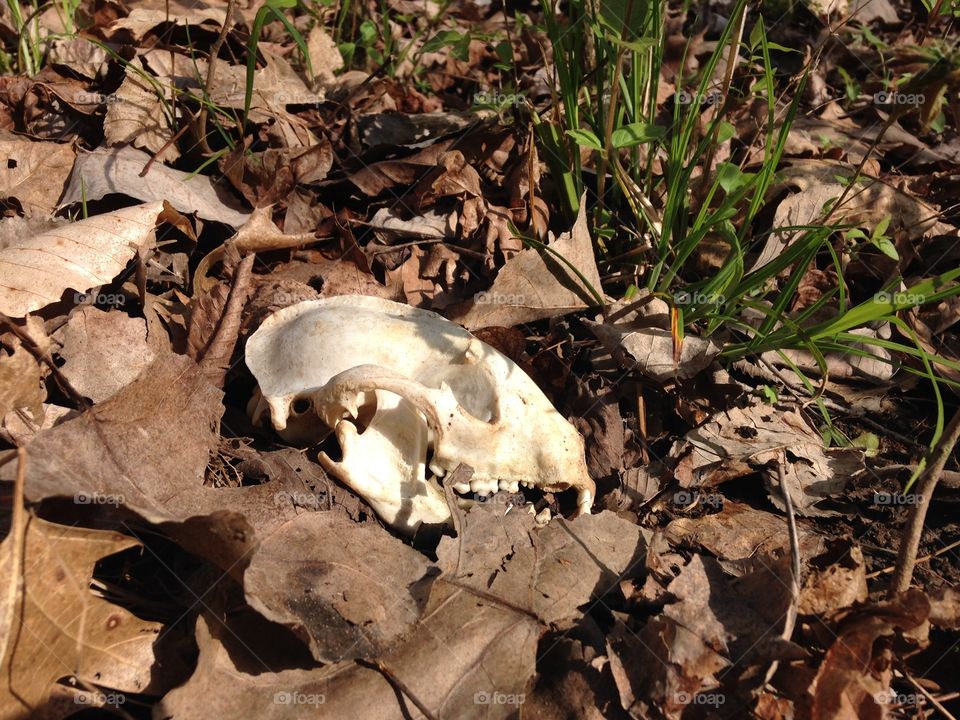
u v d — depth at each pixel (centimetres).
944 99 28
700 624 21
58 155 32
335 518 22
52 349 25
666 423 29
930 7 35
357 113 38
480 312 29
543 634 21
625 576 23
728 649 21
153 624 20
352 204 35
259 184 33
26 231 28
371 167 34
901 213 34
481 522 23
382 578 21
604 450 27
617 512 26
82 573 19
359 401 24
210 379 27
